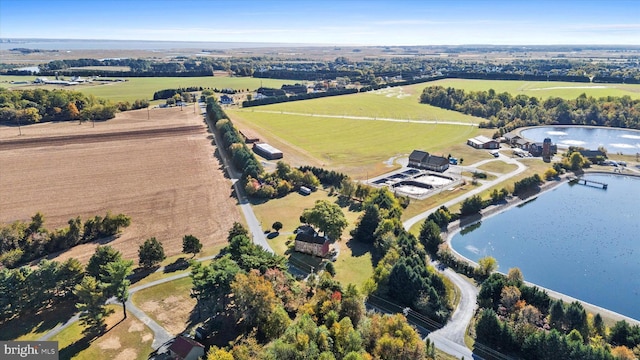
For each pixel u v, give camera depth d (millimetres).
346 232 110625
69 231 100812
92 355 66062
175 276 88562
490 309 72750
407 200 126562
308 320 65438
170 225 112625
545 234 115375
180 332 71500
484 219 123625
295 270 92125
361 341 63719
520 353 68688
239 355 60938
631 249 107812
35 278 76188
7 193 132125
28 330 72000
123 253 97625
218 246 101812
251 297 70500
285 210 123938
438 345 70812
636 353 65500
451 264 96875
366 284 80938
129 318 75125
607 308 85188
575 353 62562
